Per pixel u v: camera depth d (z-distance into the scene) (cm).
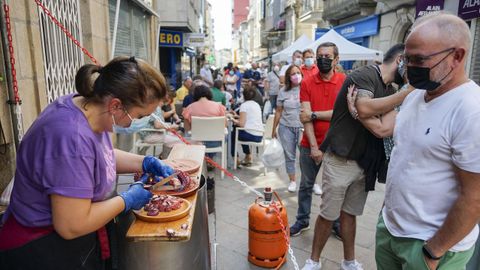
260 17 4578
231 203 427
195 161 219
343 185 255
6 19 224
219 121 511
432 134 148
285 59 944
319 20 2098
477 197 134
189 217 153
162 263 165
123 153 195
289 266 295
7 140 232
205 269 198
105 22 467
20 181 133
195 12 1575
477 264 208
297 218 351
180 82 1662
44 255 139
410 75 149
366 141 246
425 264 153
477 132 132
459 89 144
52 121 129
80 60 386
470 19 723
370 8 1298
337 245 325
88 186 129
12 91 233
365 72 235
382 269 191
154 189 176
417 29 145
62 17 335
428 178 152
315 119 327
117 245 179
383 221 184
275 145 457
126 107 136
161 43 1316
